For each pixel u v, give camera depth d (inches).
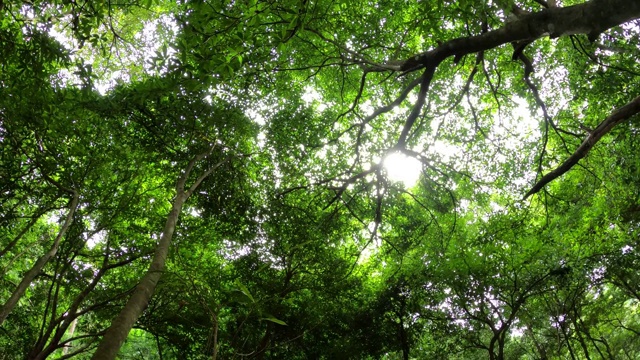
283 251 665.6
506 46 478.0
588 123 508.1
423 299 741.3
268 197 622.8
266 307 622.5
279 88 568.4
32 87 349.1
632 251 633.6
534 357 869.8
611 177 504.4
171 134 547.2
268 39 324.8
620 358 1053.8
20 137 436.1
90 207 548.7
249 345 687.1
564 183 608.7
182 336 610.9
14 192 495.5
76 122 451.5
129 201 567.2
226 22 209.0
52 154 443.5
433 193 428.8
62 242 556.7
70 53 350.6
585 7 140.7
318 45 497.7
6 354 593.9
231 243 689.6
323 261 671.1
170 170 597.6
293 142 600.4
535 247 641.0
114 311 562.3
